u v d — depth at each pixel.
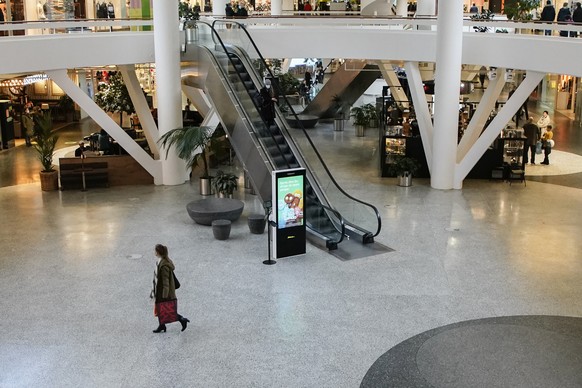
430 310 12.16
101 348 10.81
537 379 9.16
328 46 22.91
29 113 28.28
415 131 22.91
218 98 19.81
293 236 14.95
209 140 20.44
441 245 15.66
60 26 19.73
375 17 24.12
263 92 18.77
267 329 11.47
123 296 12.84
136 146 21.33
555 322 11.09
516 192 20.52
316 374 10.02
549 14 20.45
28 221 17.73
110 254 15.16
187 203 19.53
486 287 13.20
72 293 12.99
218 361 10.41
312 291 13.05
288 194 14.70
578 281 13.48
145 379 9.90
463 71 27.14
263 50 23.06
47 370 10.13
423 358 9.89
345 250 15.38
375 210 15.56
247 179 21.19
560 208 18.70
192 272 14.06
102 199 19.98
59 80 19.86
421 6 27.19
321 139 29.83
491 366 9.57
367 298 12.71
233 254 15.17
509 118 19.75
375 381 9.45
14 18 26.34
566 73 17.02
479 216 17.97
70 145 28.53
